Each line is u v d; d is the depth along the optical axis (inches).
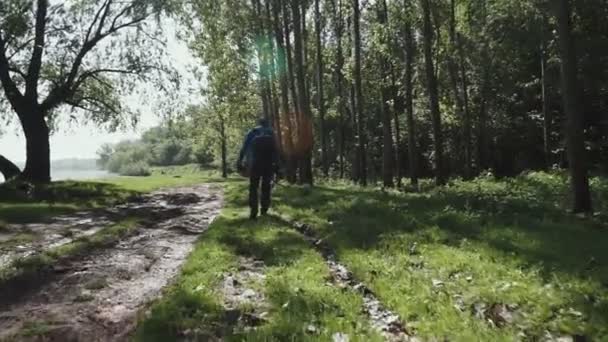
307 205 548.7
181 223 496.4
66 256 327.6
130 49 1179.3
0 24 1069.8
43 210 633.6
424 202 517.0
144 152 5620.1
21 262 306.2
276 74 1246.9
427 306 203.3
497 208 458.3
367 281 246.8
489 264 264.1
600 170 1096.8
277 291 228.1
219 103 1931.6
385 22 1010.1
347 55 1386.6
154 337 183.0
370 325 189.9
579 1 896.9
